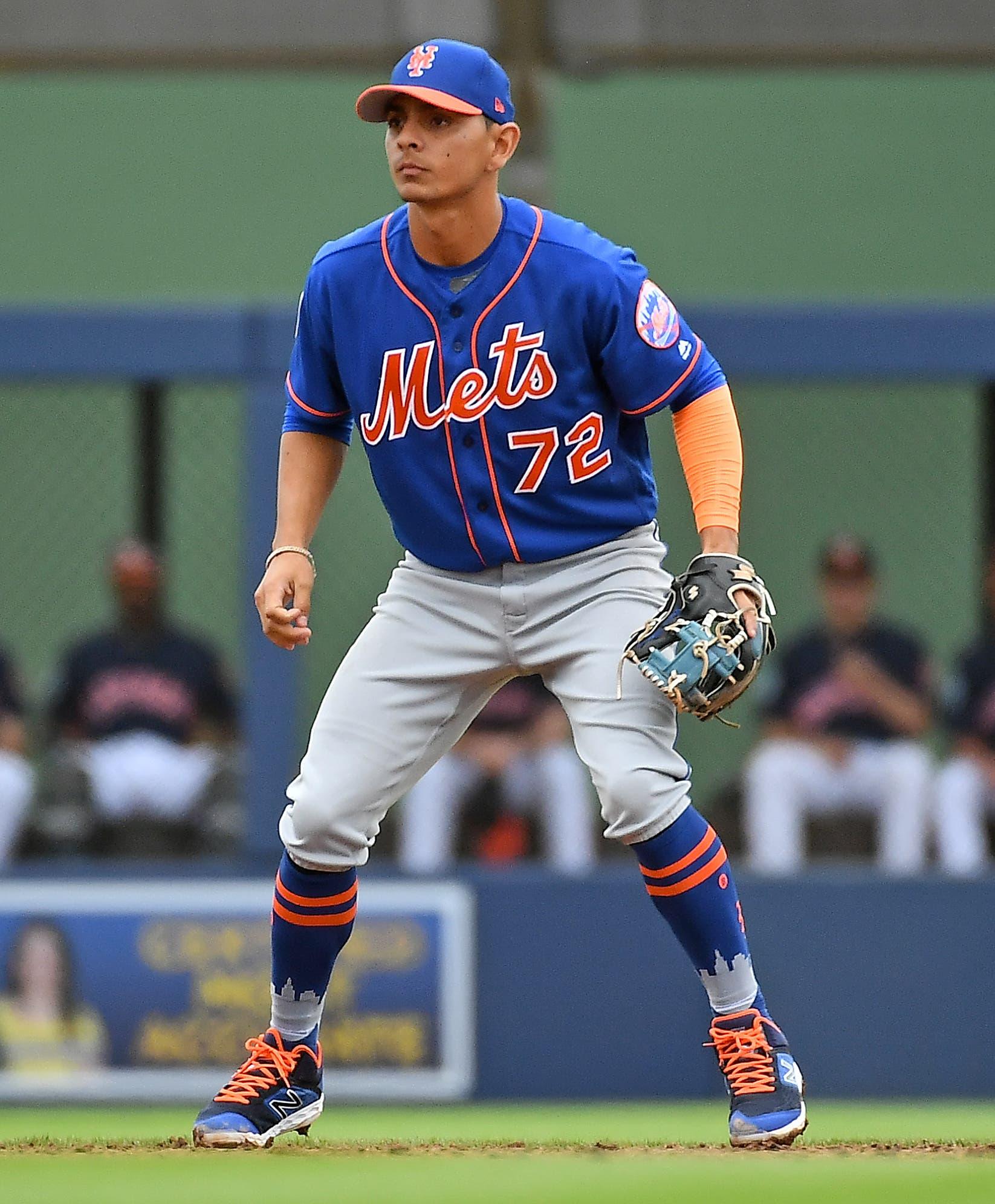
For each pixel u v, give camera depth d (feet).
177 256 117.91
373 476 43.70
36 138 118.21
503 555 42.42
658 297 42.27
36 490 89.35
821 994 82.69
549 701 86.69
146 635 85.66
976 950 82.74
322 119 118.62
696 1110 79.46
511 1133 67.36
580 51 94.68
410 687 43.27
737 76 118.11
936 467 88.94
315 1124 72.49
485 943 82.33
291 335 82.58
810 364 84.12
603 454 42.16
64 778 84.89
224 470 89.45
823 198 118.52
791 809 86.17
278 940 44.24
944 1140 50.85
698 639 41.01
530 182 93.35
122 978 81.51
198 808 84.99
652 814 41.93
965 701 86.79
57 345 82.84
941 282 118.21
